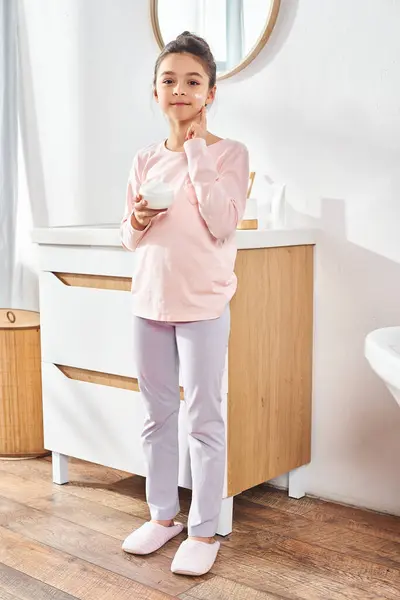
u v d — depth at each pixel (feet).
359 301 7.11
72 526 6.77
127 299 6.79
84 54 8.96
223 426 6.13
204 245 5.73
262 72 7.50
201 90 5.81
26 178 9.75
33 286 9.79
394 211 6.81
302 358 7.31
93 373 7.29
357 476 7.29
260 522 6.93
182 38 5.83
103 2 8.72
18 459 8.60
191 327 5.82
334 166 7.14
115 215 8.91
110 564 6.05
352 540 6.56
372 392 7.11
